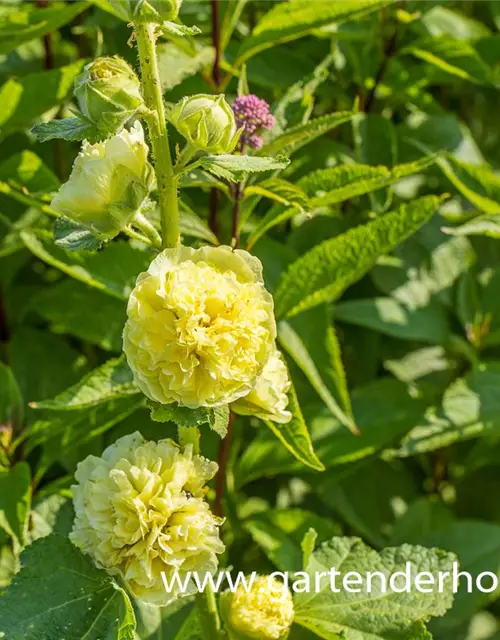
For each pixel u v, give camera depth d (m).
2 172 1.37
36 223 1.42
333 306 1.46
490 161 1.80
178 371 1.02
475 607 1.40
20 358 1.46
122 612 1.11
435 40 1.47
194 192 1.49
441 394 1.50
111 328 1.40
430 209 1.23
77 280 1.42
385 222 1.24
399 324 1.46
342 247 1.25
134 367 1.02
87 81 1.01
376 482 1.53
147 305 1.02
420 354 1.60
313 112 1.64
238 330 1.02
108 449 1.11
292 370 1.46
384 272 1.50
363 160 1.43
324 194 1.24
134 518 1.07
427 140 1.54
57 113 1.51
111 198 1.04
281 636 1.14
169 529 1.08
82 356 1.47
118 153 1.03
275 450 1.40
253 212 1.49
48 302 1.42
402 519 1.48
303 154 1.46
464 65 1.47
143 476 1.08
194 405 1.02
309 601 1.17
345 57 1.52
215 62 1.38
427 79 1.52
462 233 1.29
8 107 1.38
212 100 1.05
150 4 1.02
